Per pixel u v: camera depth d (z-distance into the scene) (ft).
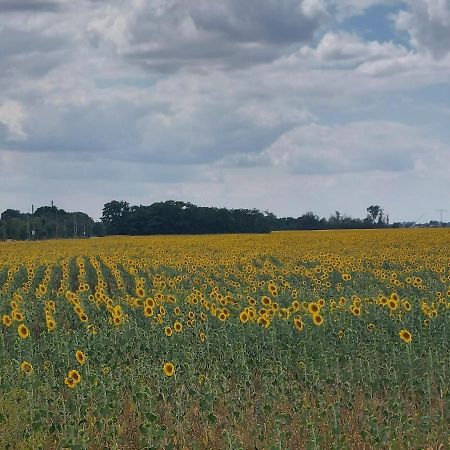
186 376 46.16
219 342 55.62
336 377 45.42
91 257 154.51
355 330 56.85
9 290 100.01
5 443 36.11
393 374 44.75
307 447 33.68
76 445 33.96
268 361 50.03
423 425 36.29
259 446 35.47
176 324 54.34
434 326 57.41
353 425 38.14
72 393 44.45
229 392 44.80
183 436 36.52
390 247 164.04
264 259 147.54
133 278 117.08
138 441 37.29
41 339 60.64
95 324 65.87
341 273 106.11
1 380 46.60
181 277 101.76
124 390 45.65
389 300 60.39
